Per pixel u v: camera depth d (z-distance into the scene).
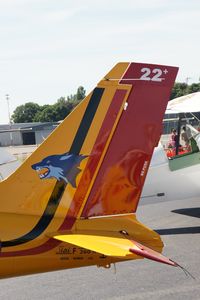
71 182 4.12
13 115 86.94
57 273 6.17
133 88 4.16
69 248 4.02
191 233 8.20
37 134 39.72
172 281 5.79
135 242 3.79
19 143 47.84
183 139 10.14
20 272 3.96
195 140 8.97
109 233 4.13
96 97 4.12
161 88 4.22
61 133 4.09
